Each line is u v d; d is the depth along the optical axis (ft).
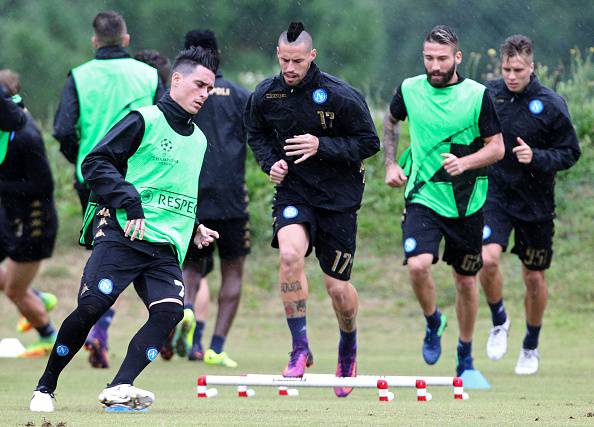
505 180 106.93
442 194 94.89
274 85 84.28
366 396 88.22
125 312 158.51
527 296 108.88
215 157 113.91
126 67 108.47
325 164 84.33
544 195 107.24
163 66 119.96
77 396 83.05
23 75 387.75
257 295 164.45
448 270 164.55
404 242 95.35
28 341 138.21
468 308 97.76
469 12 380.99
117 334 145.18
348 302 85.97
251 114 85.97
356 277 165.07
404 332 146.41
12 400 78.38
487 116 93.50
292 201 84.99
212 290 164.25
